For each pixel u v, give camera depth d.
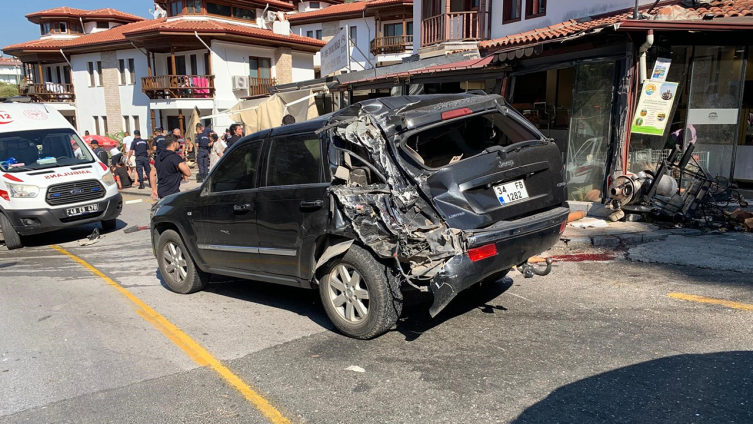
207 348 4.54
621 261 6.41
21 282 7.19
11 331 5.20
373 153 4.13
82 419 3.46
